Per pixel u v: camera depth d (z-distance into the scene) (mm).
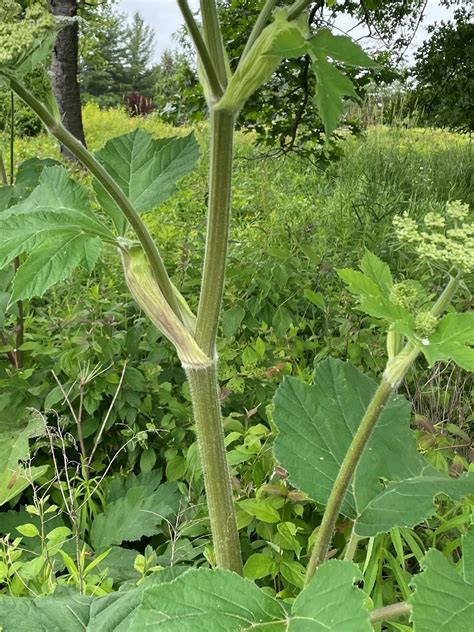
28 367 3744
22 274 1257
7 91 1481
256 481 2762
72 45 10914
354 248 5977
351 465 1396
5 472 2781
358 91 6637
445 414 3732
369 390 1654
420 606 1000
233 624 1032
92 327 3576
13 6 1258
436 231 1156
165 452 3254
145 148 1537
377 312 1018
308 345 4113
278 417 1594
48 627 1686
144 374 3656
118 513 2908
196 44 1193
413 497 1504
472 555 1072
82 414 3422
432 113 11727
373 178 9344
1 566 2271
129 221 1330
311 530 2648
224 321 3859
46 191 1382
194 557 2803
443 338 995
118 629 1645
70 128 11117
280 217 7387
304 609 1033
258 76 1171
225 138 1246
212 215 1311
